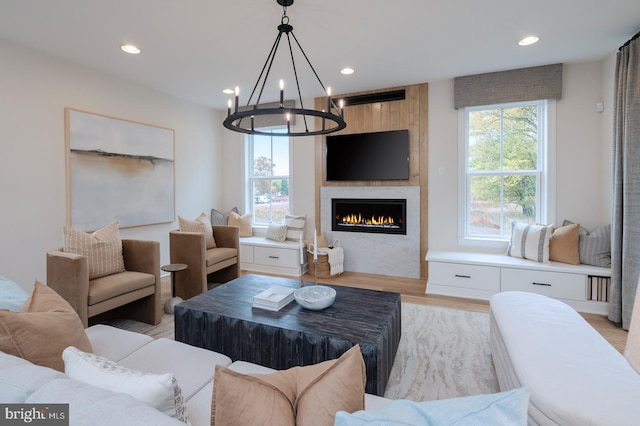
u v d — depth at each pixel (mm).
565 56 3227
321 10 2363
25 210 2936
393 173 4227
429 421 584
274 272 4562
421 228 4152
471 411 589
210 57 3188
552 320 1758
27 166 2941
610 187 3170
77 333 1261
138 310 2879
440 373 2055
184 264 3420
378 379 1629
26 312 1244
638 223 2568
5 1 2201
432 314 2998
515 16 2465
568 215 3482
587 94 3367
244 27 2607
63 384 753
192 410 1115
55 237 3145
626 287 2641
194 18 2463
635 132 2570
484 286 3385
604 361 1361
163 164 4285
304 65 3418
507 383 1608
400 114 4172
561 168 3492
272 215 5191
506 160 3793
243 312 2055
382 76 3773
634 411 1077
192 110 4793
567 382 1227
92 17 2432
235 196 5348
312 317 1975
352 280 4133
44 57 3045
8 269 2834
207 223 4012
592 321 2830
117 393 739
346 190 4531
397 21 2531
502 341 1735
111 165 3629
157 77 3732
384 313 2037
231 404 717
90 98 3439
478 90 3693
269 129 5086
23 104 2904
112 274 2740
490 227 3896
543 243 3285
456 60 3309
